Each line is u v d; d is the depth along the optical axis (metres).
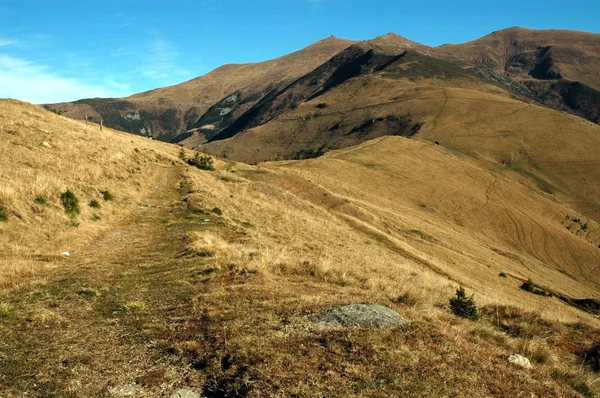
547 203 149.88
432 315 9.46
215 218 24.16
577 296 70.75
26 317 8.21
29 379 5.88
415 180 130.62
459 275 45.62
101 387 5.82
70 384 5.84
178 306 9.05
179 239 17.47
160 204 26.73
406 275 20.50
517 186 154.62
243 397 5.48
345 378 5.76
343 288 11.92
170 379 6.05
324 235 34.75
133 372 6.24
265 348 6.64
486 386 6.05
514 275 65.38
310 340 6.96
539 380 6.79
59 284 10.72
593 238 130.50
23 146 24.44
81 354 6.75
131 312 8.76
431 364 6.38
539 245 112.81
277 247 19.22
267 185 51.88
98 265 12.88
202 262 13.54
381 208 84.25
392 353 6.53
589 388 7.25
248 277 11.89
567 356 9.60
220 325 7.77
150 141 78.75
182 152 70.56
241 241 19.20
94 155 30.28
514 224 120.56
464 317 11.13
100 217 19.62
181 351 6.78
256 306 8.89
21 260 12.30
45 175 19.44
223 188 41.59
